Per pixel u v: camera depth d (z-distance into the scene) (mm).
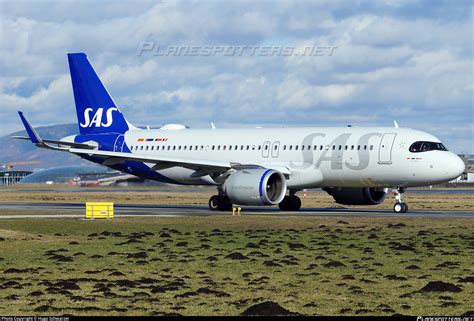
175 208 181250
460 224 125625
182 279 71562
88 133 190375
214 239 106375
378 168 152750
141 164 182250
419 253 89688
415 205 198625
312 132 162375
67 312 56656
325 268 78312
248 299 61625
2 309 57844
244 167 160375
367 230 116938
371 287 67438
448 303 59656
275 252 91312
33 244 101000
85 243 102375
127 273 75688
